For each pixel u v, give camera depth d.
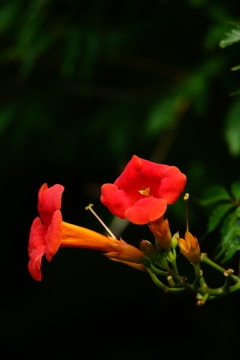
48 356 8.17
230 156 6.09
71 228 2.78
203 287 2.76
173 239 2.72
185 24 6.03
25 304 8.29
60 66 6.55
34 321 8.18
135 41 6.18
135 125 6.14
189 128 6.25
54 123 6.96
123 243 2.80
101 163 7.23
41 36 5.71
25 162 7.43
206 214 5.93
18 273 8.45
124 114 6.23
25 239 8.45
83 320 8.25
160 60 6.39
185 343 7.91
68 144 6.82
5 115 6.60
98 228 6.57
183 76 5.93
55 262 7.89
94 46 5.61
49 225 2.69
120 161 6.16
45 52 6.33
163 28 6.13
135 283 7.70
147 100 6.24
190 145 6.30
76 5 5.84
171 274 2.72
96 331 8.31
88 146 7.02
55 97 6.70
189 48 6.28
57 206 2.54
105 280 7.78
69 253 7.85
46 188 2.85
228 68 5.48
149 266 2.75
